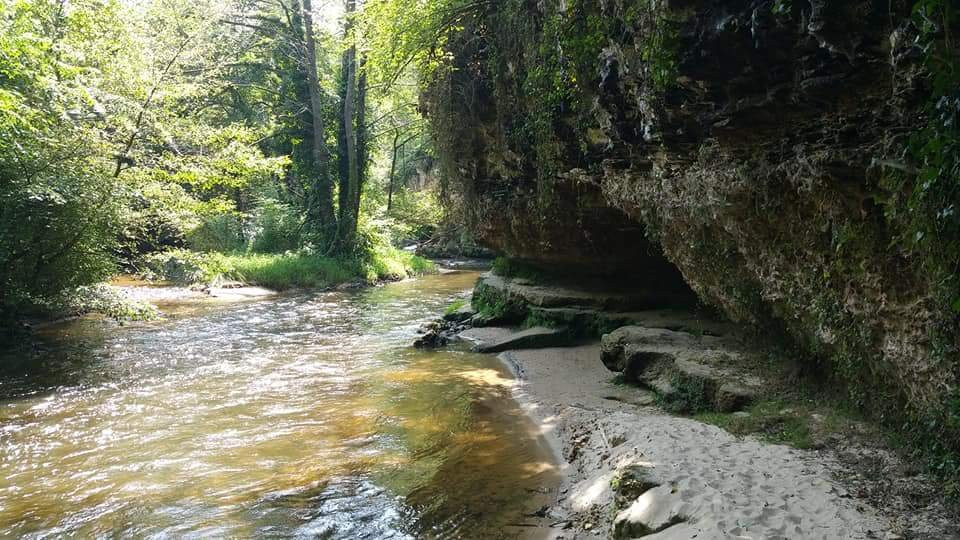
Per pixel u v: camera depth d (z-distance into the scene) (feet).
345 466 26.50
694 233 31.94
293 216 109.60
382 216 132.05
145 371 43.16
